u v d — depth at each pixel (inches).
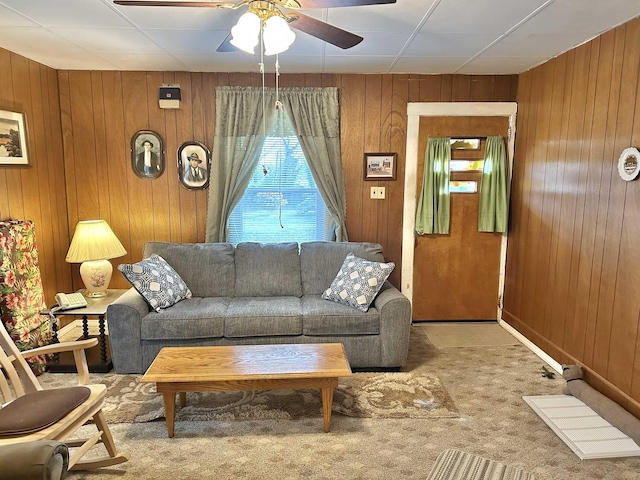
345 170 171.0
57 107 160.7
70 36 121.1
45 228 153.6
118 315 127.3
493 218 171.0
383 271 138.3
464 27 112.8
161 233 170.9
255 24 76.5
